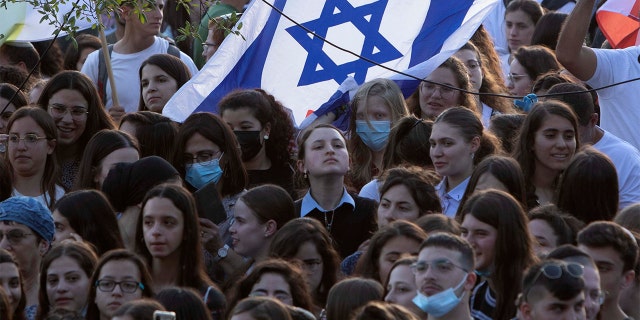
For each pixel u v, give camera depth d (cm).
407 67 2669
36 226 2086
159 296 1838
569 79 2619
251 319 1662
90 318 1914
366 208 2325
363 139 2581
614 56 2603
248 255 2192
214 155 2364
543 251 1958
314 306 2011
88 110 2550
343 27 2712
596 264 1830
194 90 2723
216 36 3072
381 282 1969
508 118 2480
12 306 1947
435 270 1709
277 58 2731
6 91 2712
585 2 2547
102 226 2136
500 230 1878
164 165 2227
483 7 2678
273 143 2520
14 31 2923
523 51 2859
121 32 3259
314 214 2309
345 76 2694
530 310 1675
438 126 2297
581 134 2444
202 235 2220
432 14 2683
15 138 2428
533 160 2269
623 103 2611
